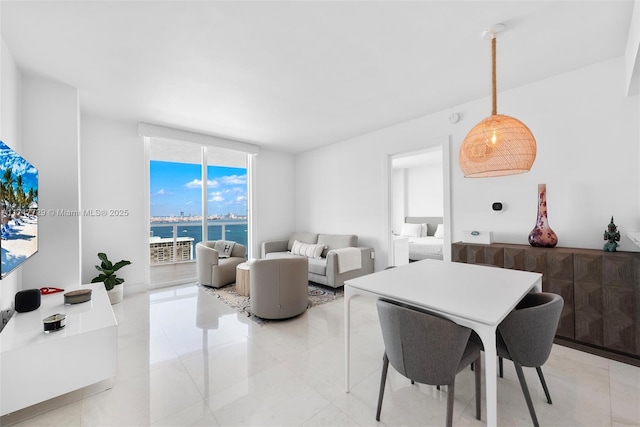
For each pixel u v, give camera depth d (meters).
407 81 2.65
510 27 1.88
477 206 3.11
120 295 3.43
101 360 1.67
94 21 1.77
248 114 3.49
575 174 2.48
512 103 2.83
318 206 5.27
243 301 3.49
